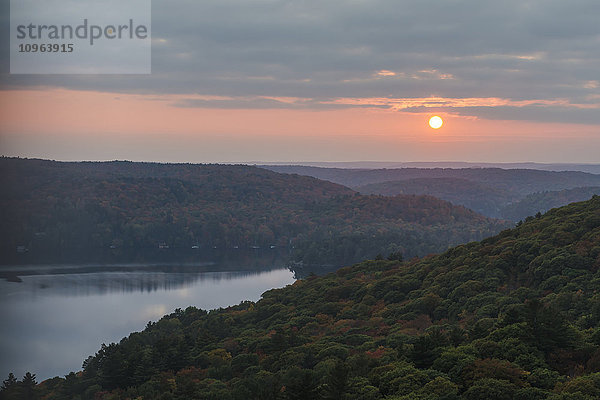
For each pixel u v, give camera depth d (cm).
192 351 9325
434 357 5966
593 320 6750
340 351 7338
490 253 10962
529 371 5322
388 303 10506
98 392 8462
